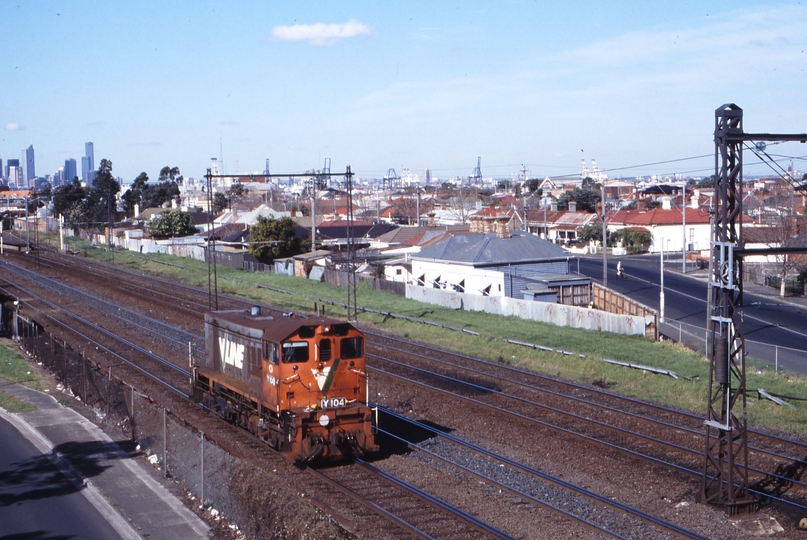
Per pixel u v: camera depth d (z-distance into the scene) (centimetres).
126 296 5697
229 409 2308
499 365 3344
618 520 1584
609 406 2620
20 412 2380
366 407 1944
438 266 5769
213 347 2478
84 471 1819
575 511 1631
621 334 4184
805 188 1775
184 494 1695
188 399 2706
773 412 2578
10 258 8725
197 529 1484
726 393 1702
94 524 1504
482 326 4444
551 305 4591
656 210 9812
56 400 2581
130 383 2933
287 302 5428
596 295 5091
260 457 1998
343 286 6344
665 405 2675
